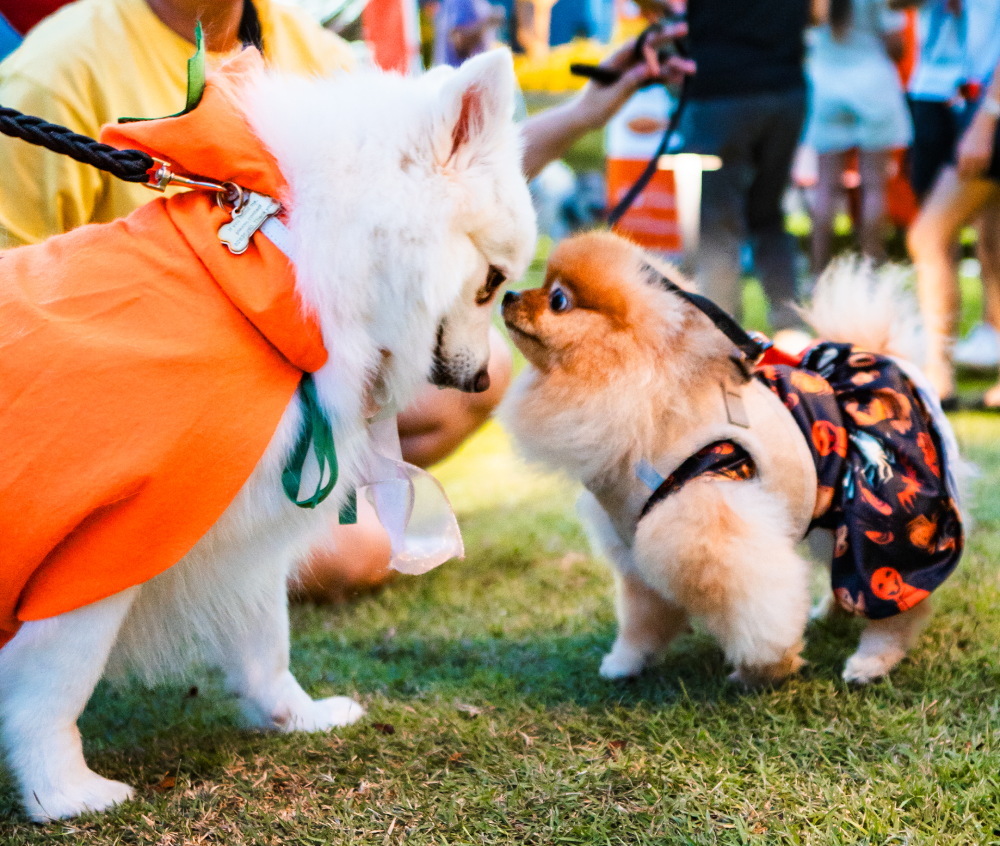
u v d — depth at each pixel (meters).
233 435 1.72
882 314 2.63
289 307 1.76
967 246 10.35
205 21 2.72
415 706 2.41
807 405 2.36
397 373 1.94
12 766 1.90
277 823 1.87
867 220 7.30
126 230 1.84
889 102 6.96
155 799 1.97
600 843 1.79
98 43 2.66
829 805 1.87
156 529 1.71
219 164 1.77
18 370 1.68
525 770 2.05
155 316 1.73
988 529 3.58
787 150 5.71
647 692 2.47
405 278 1.79
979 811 1.83
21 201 2.60
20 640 1.81
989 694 2.33
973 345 6.36
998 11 5.29
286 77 1.95
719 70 5.41
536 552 3.75
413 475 2.09
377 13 5.18
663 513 2.18
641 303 2.22
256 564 2.04
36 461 1.65
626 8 11.35
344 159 1.77
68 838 1.83
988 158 4.87
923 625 2.50
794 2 5.42
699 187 5.65
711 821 1.84
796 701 2.34
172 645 2.13
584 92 3.31
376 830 1.86
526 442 2.38
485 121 1.87
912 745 2.08
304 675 2.71
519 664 2.72
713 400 2.25
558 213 10.42
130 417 1.67
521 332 2.28
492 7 10.55
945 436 2.37
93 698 2.63
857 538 2.25
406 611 3.24
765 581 2.16
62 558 1.71
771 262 5.99
